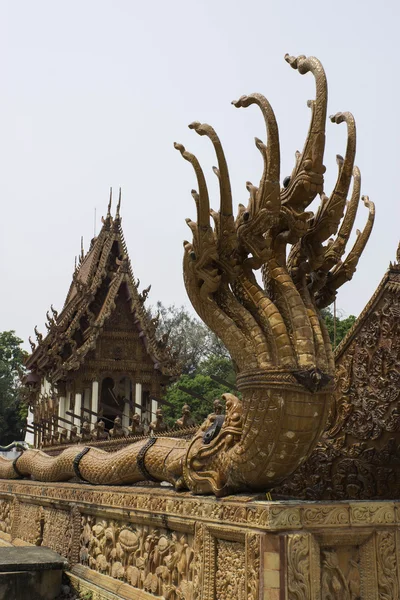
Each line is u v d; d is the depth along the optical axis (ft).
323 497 19.52
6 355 256.73
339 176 14.79
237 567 14.73
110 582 21.83
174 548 18.24
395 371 18.11
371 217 16.49
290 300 14.66
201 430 18.20
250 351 14.69
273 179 14.25
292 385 13.82
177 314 224.53
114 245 110.93
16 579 23.41
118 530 22.08
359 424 19.07
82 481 28.12
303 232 14.67
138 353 103.35
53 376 103.30
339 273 16.31
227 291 15.71
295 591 12.94
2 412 239.50
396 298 18.22
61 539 27.48
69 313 110.11
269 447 14.29
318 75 14.20
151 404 102.17
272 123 14.20
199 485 16.98
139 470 21.59
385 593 14.03
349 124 14.82
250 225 14.76
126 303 104.58
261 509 13.64
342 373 19.75
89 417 95.20
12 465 37.50
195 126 15.26
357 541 14.06
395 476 18.26
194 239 15.65
